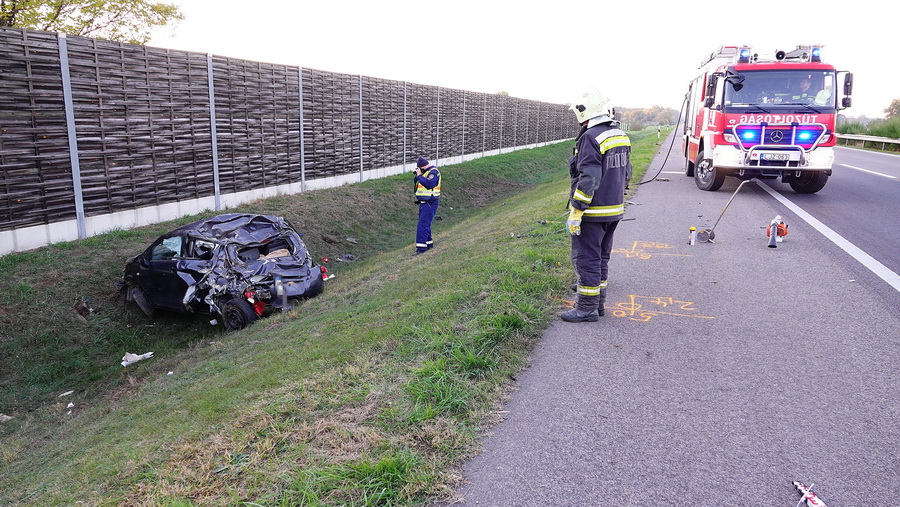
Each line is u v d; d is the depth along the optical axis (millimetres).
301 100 14961
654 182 14320
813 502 2533
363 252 13555
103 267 9430
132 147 10695
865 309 4977
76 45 9492
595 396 3613
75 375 7312
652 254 7039
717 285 5773
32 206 9234
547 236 7934
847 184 13500
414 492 2709
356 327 5816
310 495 2672
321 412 3566
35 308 8070
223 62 12500
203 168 12297
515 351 4262
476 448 3072
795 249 7152
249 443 3318
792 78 11062
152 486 3107
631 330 4676
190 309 8328
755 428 3193
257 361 5723
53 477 4137
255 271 8250
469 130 26438
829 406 3396
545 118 39688
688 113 15406
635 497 2650
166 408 5066
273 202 13984
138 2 16297
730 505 2576
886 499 2588
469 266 7055
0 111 8609
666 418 3326
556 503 2627
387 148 19375
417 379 3818
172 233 8641
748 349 4238
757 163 11195
